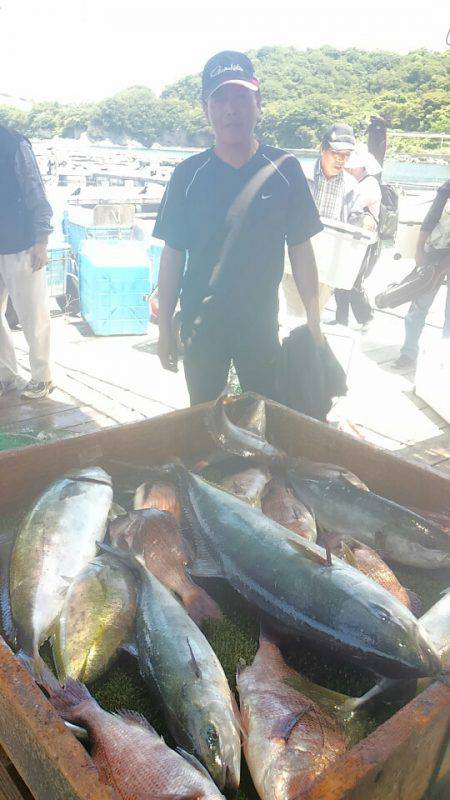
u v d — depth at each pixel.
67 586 2.14
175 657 1.73
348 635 1.75
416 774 1.45
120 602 2.00
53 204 11.66
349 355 5.22
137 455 2.97
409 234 8.27
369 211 6.60
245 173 3.20
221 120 3.06
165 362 3.80
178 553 2.27
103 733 1.53
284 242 3.40
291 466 2.83
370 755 1.27
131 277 7.32
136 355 6.82
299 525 2.43
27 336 5.29
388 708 1.69
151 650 1.81
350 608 1.78
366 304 7.30
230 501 2.39
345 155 6.07
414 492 2.66
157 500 2.55
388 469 2.74
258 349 3.48
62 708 1.61
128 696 1.79
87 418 5.10
